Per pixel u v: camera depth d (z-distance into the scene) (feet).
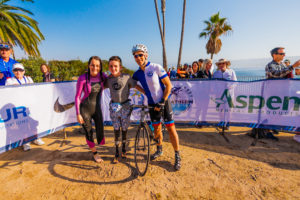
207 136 11.30
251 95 10.57
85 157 8.68
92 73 7.23
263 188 6.09
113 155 8.86
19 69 9.21
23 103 9.01
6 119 8.35
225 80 10.98
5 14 25.55
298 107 9.63
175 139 7.38
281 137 10.85
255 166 7.52
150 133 9.56
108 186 6.41
